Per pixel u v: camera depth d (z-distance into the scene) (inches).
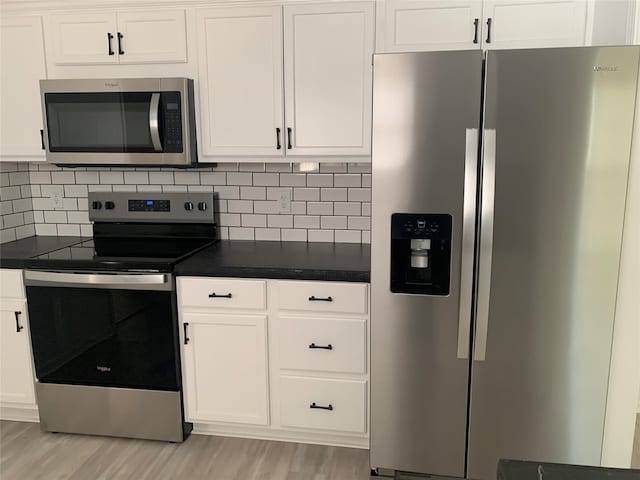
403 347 85.5
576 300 79.0
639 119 74.4
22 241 119.8
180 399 101.7
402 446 89.0
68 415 105.5
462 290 81.0
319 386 97.9
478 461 86.4
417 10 94.9
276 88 102.1
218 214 120.4
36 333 103.3
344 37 98.2
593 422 82.4
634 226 76.6
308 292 94.5
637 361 79.9
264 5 99.5
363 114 100.3
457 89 76.6
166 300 97.4
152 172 121.2
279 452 100.5
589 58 73.1
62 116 106.6
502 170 77.1
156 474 93.6
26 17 106.7
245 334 98.0
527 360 81.6
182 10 102.2
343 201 115.2
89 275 98.1
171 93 102.3
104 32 105.0
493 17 92.8
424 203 80.3
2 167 116.4
